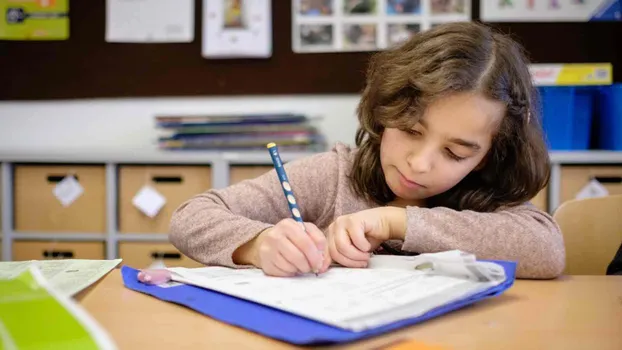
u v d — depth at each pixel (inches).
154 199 75.0
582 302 23.1
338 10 89.6
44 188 76.6
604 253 43.8
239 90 89.9
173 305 21.7
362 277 24.6
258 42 89.4
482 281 23.4
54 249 76.4
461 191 36.9
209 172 75.1
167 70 90.1
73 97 90.7
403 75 31.9
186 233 31.8
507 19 88.3
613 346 17.3
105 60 90.4
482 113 30.1
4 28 90.3
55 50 90.4
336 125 90.0
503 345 17.3
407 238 29.2
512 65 32.7
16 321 14.0
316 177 40.0
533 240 29.1
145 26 90.0
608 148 81.0
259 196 37.8
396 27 89.5
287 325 18.3
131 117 90.9
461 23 33.8
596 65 78.1
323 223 39.8
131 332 18.3
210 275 25.7
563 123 78.1
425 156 30.0
